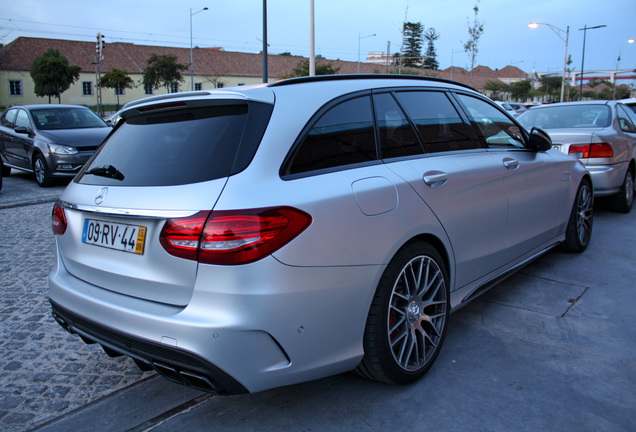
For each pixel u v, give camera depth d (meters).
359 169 2.42
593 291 3.90
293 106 2.32
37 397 2.66
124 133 2.66
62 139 9.91
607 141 5.89
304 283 2.06
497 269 3.43
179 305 2.07
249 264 1.94
